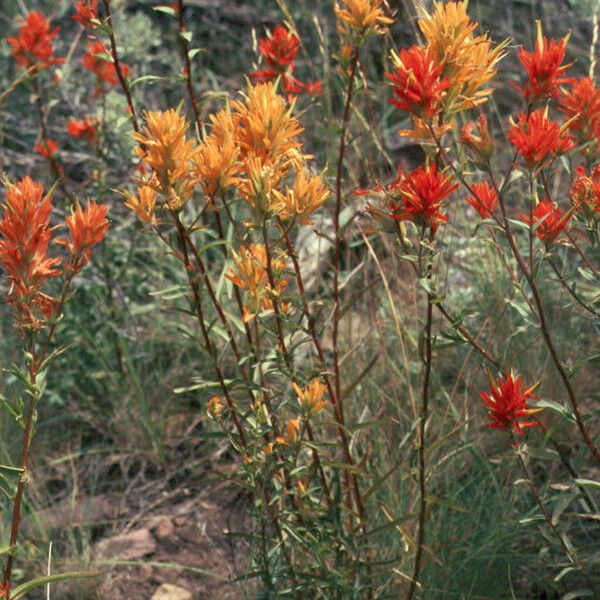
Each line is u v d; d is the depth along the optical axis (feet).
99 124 12.73
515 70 16.81
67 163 14.89
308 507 7.39
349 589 7.24
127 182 14.14
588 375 10.52
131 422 11.77
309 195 6.25
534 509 7.08
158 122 6.08
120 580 9.87
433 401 10.18
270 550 7.93
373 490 7.43
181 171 6.20
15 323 5.92
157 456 11.41
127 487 11.19
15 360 11.78
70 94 15.40
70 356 12.03
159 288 12.91
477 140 5.90
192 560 10.07
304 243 12.82
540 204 6.38
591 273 7.27
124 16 14.64
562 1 17.04
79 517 10.69
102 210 6.09
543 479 9.71
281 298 6.65
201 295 7.18
